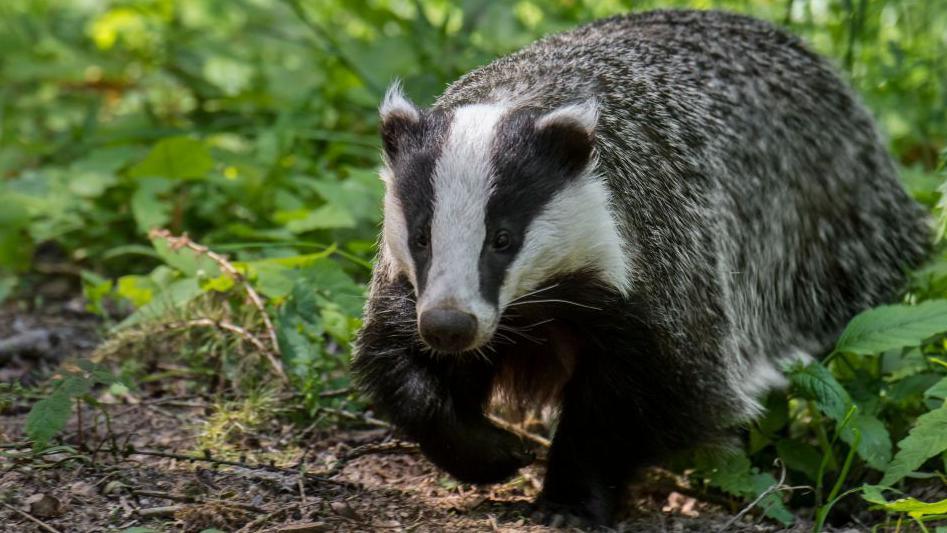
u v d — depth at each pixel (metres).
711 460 9.71
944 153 11.16
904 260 12.30
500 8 17.14
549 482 9.35
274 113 17.86
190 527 8.33
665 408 9.27
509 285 8.34
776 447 9.91
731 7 15.98
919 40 15.12
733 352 10.25
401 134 8.84
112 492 8.78
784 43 11.89
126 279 11.80
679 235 9.72
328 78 17.72
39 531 8.11
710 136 10.53
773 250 11.12
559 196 8.50
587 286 8.82
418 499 9.30
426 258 8.34
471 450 9.21
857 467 10.06
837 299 11.80
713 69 11.02
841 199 11.77
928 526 8.78
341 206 13.20
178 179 13.92
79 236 15.06
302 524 8.30
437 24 19.83
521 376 9.97
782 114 11.37
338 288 11.03
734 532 9.03
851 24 13.72
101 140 17.16
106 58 20.72
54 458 9.20
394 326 9.11
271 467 9.45
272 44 20.36
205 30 21.30
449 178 8.36
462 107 8.98
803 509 9.80
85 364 9.19
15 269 14.29
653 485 10.10
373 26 17.83
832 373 10.89
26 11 21.88
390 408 9.27
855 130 12.06
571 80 9.89
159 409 10.83
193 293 11.29
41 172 15.70
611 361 9.10
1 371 11.97
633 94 10.07
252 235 13.23
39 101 20.48
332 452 10.15
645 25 11.51
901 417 10.26
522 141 8.52
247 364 10.83
